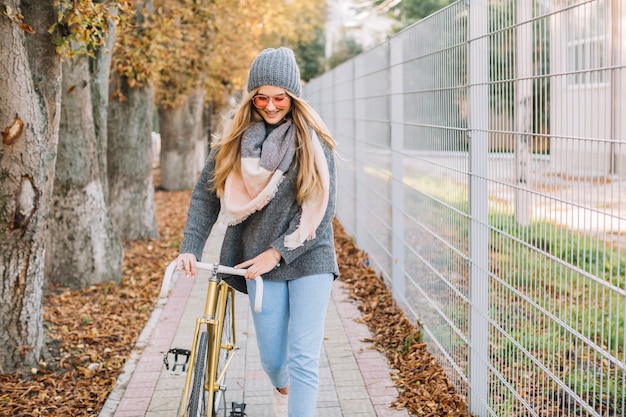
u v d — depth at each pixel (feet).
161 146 67.41
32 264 17.22
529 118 10.79
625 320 8.36
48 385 16.94
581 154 9.15
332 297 24.38
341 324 21.18
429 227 17.42
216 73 64.75
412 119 19.21
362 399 15.47
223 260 12.13
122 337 20.88
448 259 15.55
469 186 13.66
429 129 17.10
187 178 67.56
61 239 27.12
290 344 11.54
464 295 14.34
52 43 17.66
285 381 12.57
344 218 38.78
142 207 39.58
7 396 16.02
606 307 15.87
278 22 67.10
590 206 9.00
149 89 39.24
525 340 11.24
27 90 15.67
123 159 38.91
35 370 17.30
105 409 15.53
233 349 13.41
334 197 11.64
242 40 60.49
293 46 119.65
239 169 11.66
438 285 16.58
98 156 28.50
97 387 16.88
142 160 39.32
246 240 11.87
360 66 30.09
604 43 8.53
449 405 14.70
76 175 26.96
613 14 8.28
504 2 11.71
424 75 17.46
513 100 11.39
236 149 11.70
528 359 11.34
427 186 17.54
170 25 35.99
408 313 20.59
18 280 17.07
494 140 12.28
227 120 12.01
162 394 16.20
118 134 38.93
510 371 12.04
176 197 61.98
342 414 14.71
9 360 17.20
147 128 39.50
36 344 17.76
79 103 26.68
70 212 27.04
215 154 12.13
